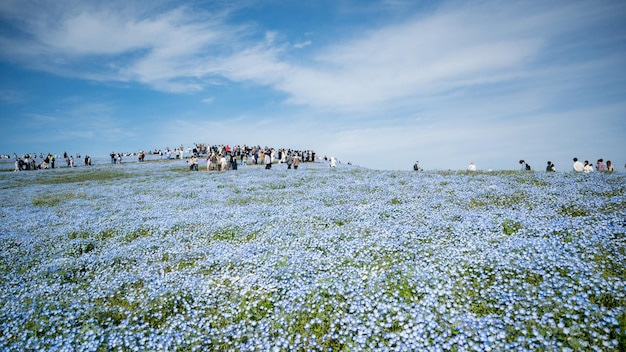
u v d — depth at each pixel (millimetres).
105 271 11500
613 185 16594
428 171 31969
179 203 23094
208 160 45594
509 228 11586
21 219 21266
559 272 7711
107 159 84438
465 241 10523
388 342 6465
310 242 11992
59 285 10453
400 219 14141
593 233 9688
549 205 14188
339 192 22688
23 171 54781
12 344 7289
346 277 8914
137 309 8625
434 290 7633
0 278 11523
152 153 92750
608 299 6559
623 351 5383
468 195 18062
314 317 7586
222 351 6867
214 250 12484
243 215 17516
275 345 6730
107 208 23016
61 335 7445
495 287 7484
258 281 9367
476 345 5902
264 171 40188
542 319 6199
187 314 8250
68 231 17125
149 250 13258
